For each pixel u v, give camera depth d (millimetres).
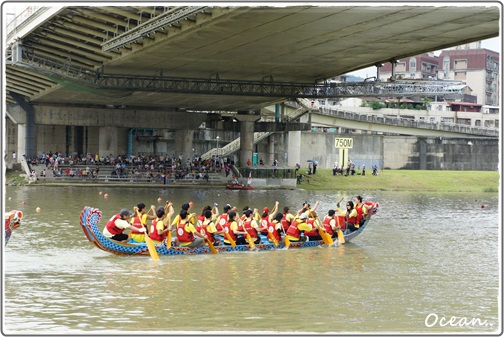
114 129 99375
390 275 30938
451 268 32906
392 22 51062
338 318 24000
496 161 129000
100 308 24359
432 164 127000
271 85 80125
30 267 30500
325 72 76312
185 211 34031
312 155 120188
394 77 71938
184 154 103250
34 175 84750
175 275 29578
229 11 47312
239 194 79125
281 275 30188
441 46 61156
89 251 34500
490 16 48719
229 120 102938
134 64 69500
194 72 75500
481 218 57219
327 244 38406
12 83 85625
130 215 33125
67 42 63938
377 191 93062
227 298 26031
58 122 96312
